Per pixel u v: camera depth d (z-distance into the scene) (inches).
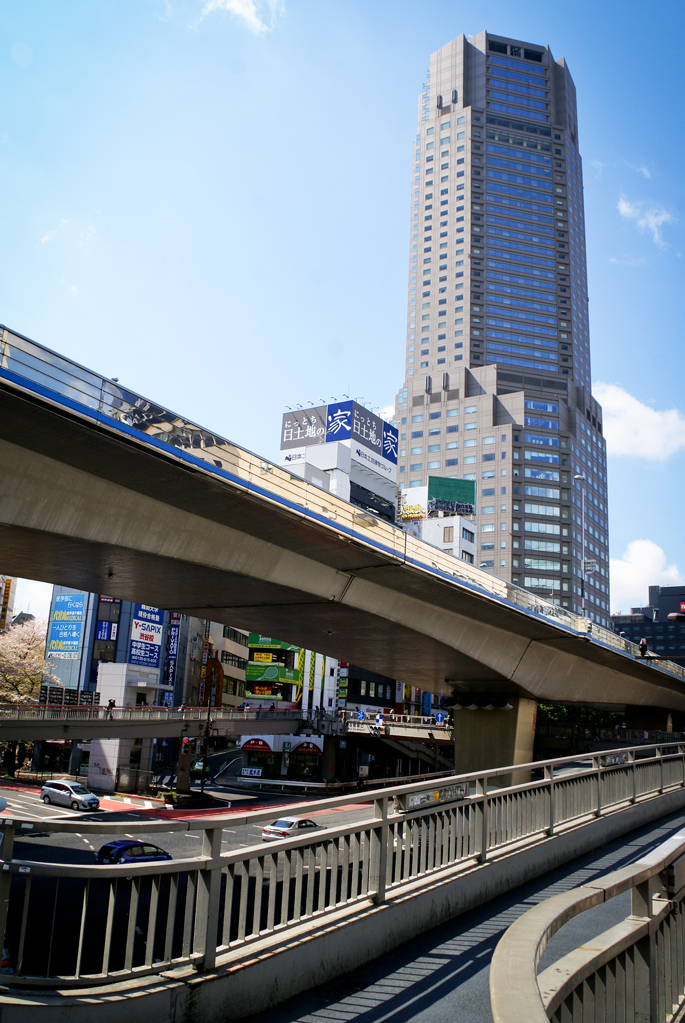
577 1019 130.2
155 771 2721.5
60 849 1053.2
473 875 322.7
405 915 274.8
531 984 108.3
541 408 5748.0
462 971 243.8
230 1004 198.7
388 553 1114.7
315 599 1202.6
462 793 337.1
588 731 2347.4
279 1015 206.2
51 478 766.5
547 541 5413.4
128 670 2506.2
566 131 7052.2
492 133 6811.0
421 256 6648.6
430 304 6476.4
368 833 276.4
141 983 184.2
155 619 2687.0
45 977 177.2
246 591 1176.8
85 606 2709.2
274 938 224.5
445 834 320.2
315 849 250.4
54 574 1092.5
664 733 2191.2
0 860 180.9
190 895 202.7
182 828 197.6
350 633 1512.1
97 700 2440.9
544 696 1980.8
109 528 845.2
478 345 6230.3
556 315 6456.7
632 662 2069.4
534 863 380.2
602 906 327.0
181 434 785.6
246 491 862.5
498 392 6067.9
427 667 1822.1
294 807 235.8
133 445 733.3
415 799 303.9
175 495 868.6
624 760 558.9
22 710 1608.0
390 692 3599.9
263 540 1043.9
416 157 6978.4
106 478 812.6
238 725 2234.3
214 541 975.6
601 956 137.9
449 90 7037.4
